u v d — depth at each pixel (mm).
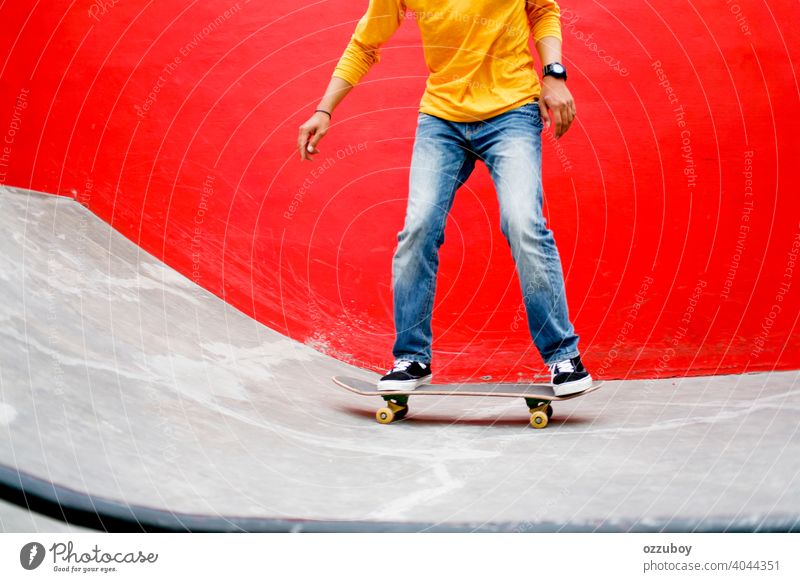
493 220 3484
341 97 2336
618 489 1460
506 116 2082
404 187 3555
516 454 1761
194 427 1793
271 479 1539
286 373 2613
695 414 2154
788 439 1804
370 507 1394
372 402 2480
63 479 1337
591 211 3414
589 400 2459
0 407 1486
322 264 3494
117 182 3449
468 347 3295
